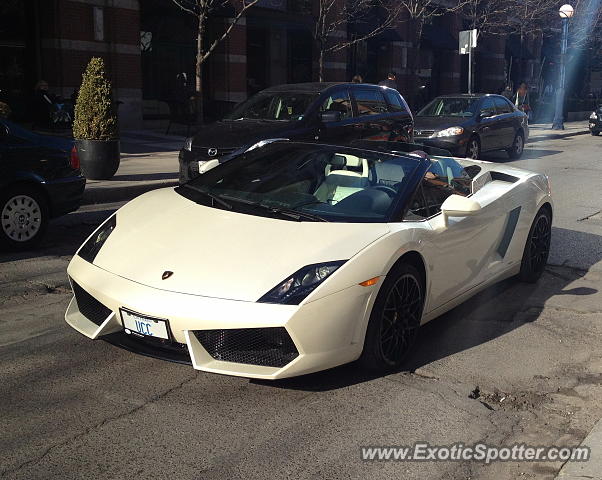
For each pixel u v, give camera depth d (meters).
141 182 11.15
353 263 3.82
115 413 3.64
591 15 33.72
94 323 4.10
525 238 5.94
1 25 17.05
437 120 15.70
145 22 20.34
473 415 3.77
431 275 4.49
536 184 6.13
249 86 24.78
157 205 4.74
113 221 4.65
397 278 4.09
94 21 18.00
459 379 4.23
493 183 5.87
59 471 3.10
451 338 4.93
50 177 7.21
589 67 43.03
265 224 4.22
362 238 4.04
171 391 3.91
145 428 3.49
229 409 3.71
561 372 4.39
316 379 4.10
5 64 17.28
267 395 3.88
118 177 11.64
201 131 10.22
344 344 3.79
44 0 17.31
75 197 7.52
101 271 4.06
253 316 3.55
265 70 25.22
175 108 18.61
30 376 4.07
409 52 30.36
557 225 8.92
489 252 5.38
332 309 3.68
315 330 3.63
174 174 12.17
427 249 4.40
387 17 25.55
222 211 4.46
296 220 4.27
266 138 9.67
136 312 3.72
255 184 4.87
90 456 3.23
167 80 21.12
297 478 3.11
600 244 7.88
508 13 32.44
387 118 11.73
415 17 24.25
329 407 3.78
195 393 3.89
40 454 3.23
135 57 19.05
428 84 33.19
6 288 5.81
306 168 4.97
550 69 41.94
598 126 25.34
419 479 3.15
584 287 6.22
